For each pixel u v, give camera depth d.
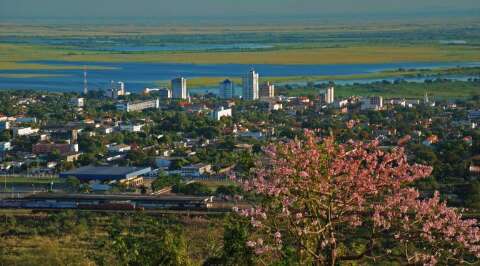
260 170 61.09
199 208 164.75
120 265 72.38
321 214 60.34
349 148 61.31
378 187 59.53
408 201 59.28
